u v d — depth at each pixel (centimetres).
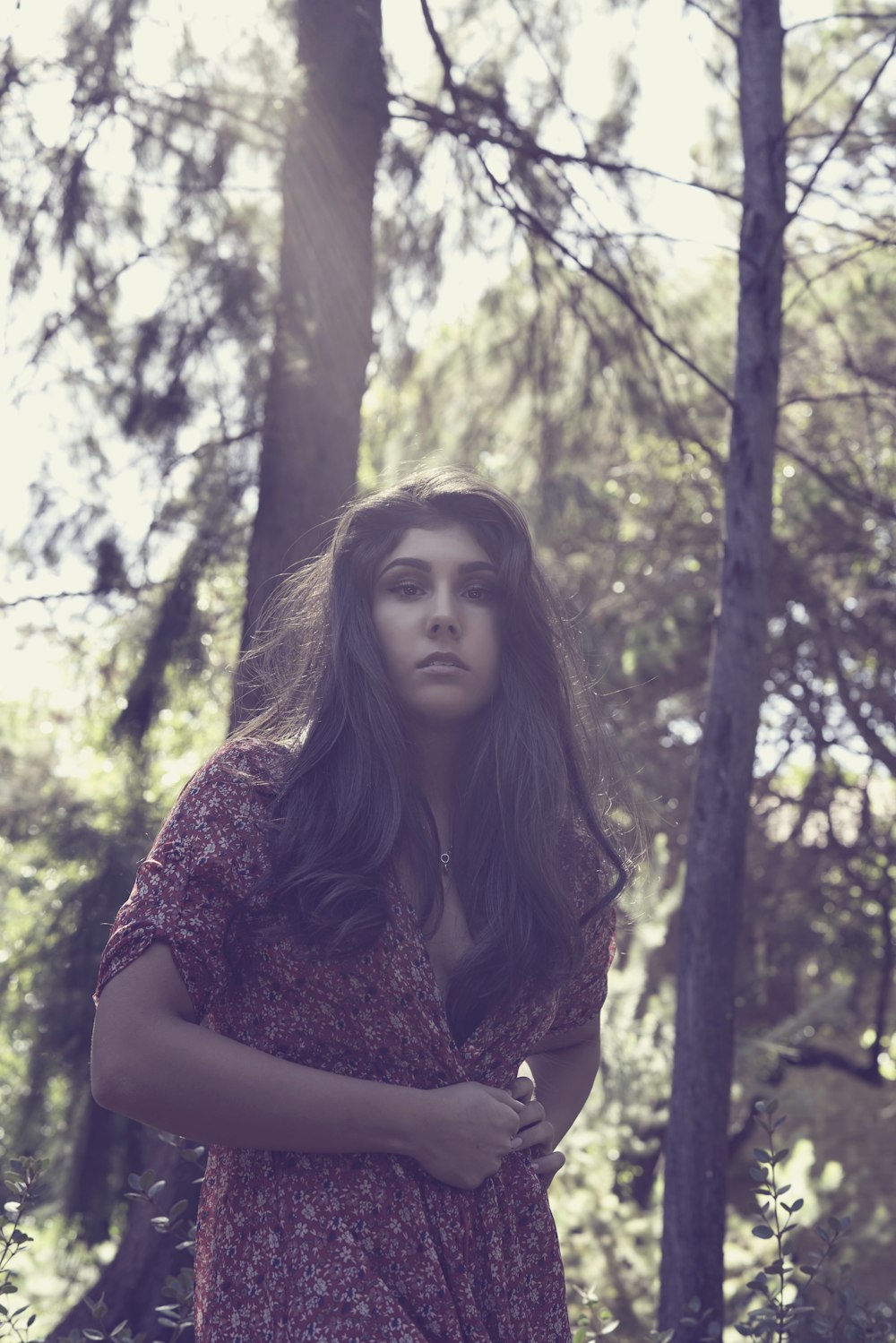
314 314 402
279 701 164
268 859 134
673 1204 323
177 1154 358
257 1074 126
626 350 478
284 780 141
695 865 341
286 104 408
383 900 135
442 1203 134
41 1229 446
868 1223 628
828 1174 524
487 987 143
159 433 446
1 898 553
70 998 448
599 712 176
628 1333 476
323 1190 132
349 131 404
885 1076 1229
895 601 912
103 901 446
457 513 156
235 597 462
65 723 595
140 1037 125
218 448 448
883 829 1048
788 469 830
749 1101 722
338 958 132
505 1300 138
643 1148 616
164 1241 352
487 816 151
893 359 761
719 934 336
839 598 904
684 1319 256
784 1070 958
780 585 882
